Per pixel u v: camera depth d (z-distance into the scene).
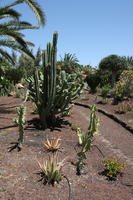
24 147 6.07
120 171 5.30
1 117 9.87
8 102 15.33
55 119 8.55
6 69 21.62
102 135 8.27
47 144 6.39
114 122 10.62
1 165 5.01
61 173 4.74
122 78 15.57
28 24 13.85
